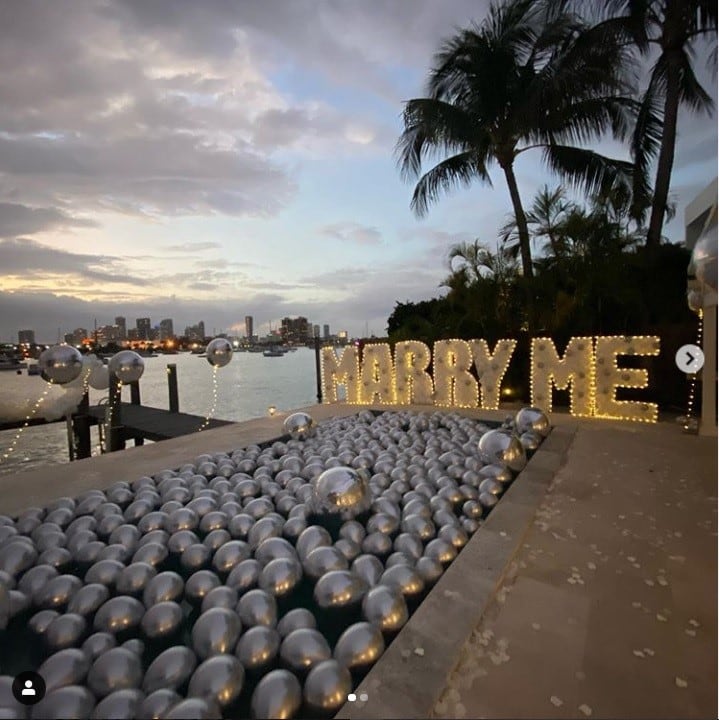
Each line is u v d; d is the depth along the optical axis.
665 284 8.21
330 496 2.96
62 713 1.51
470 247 9.71
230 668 1.64
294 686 1.58
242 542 2.76
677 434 5.38
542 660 1.70
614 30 8.20
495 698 1.52
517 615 1.97
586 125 9.52
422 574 2.42
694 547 2.56
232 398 23.11
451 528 2.88
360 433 5.75
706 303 5.09
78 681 1.71
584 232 8.38
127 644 1.93
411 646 1.75
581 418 6.46
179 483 3.83
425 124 9.92
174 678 1.69
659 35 8.62
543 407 6.94
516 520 2.91
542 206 9.16
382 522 3.03
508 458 3.88
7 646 2.23
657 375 7.42
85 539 2.89
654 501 3.24
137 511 3.37
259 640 1.83
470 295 9.38
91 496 3.50
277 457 5.06
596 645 1.77
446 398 7.69
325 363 8.81
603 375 6.52
